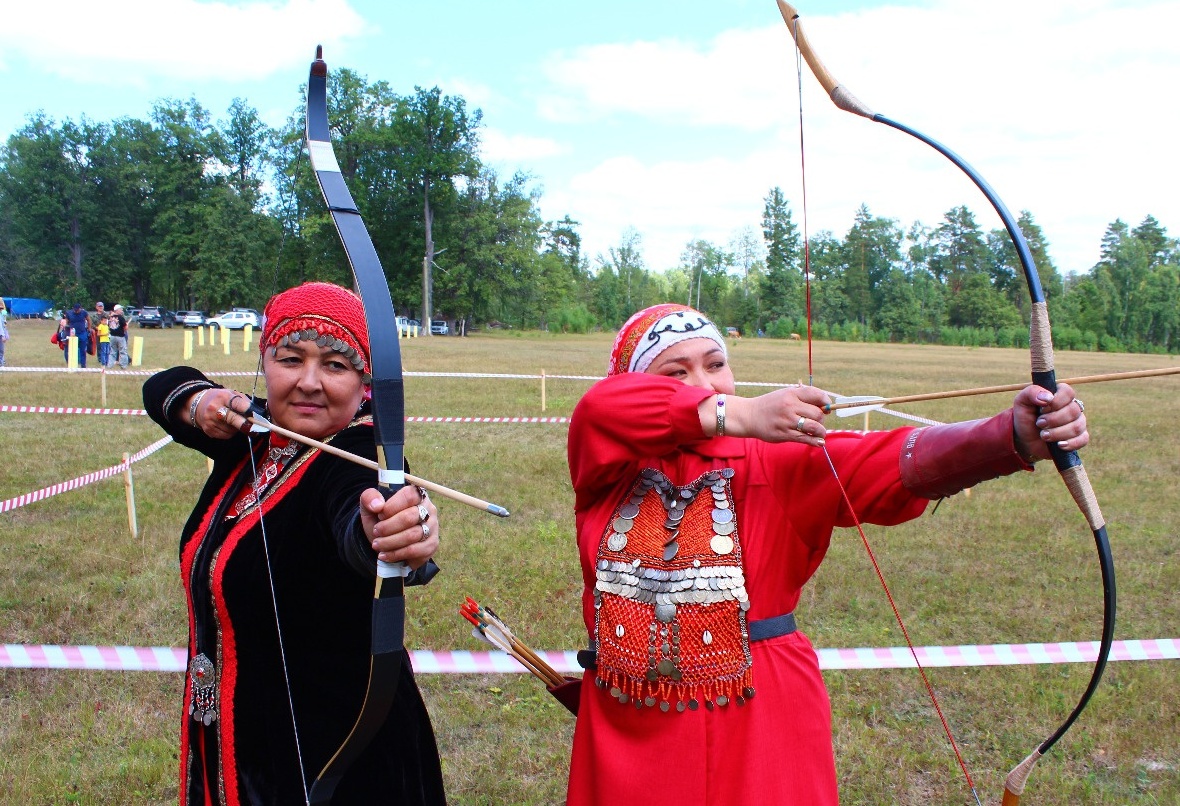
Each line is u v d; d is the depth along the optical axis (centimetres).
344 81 5653
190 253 6284
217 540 197
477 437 1118
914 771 371
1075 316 7362
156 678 437
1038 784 361
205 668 196
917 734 398
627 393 193
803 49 199
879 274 7656
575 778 208
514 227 6219
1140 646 440
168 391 210
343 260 3784
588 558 210
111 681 431
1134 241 8206
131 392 1492
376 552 165
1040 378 174
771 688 196
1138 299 7575
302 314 196
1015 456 176
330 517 182
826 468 197
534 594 548
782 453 204
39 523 685
